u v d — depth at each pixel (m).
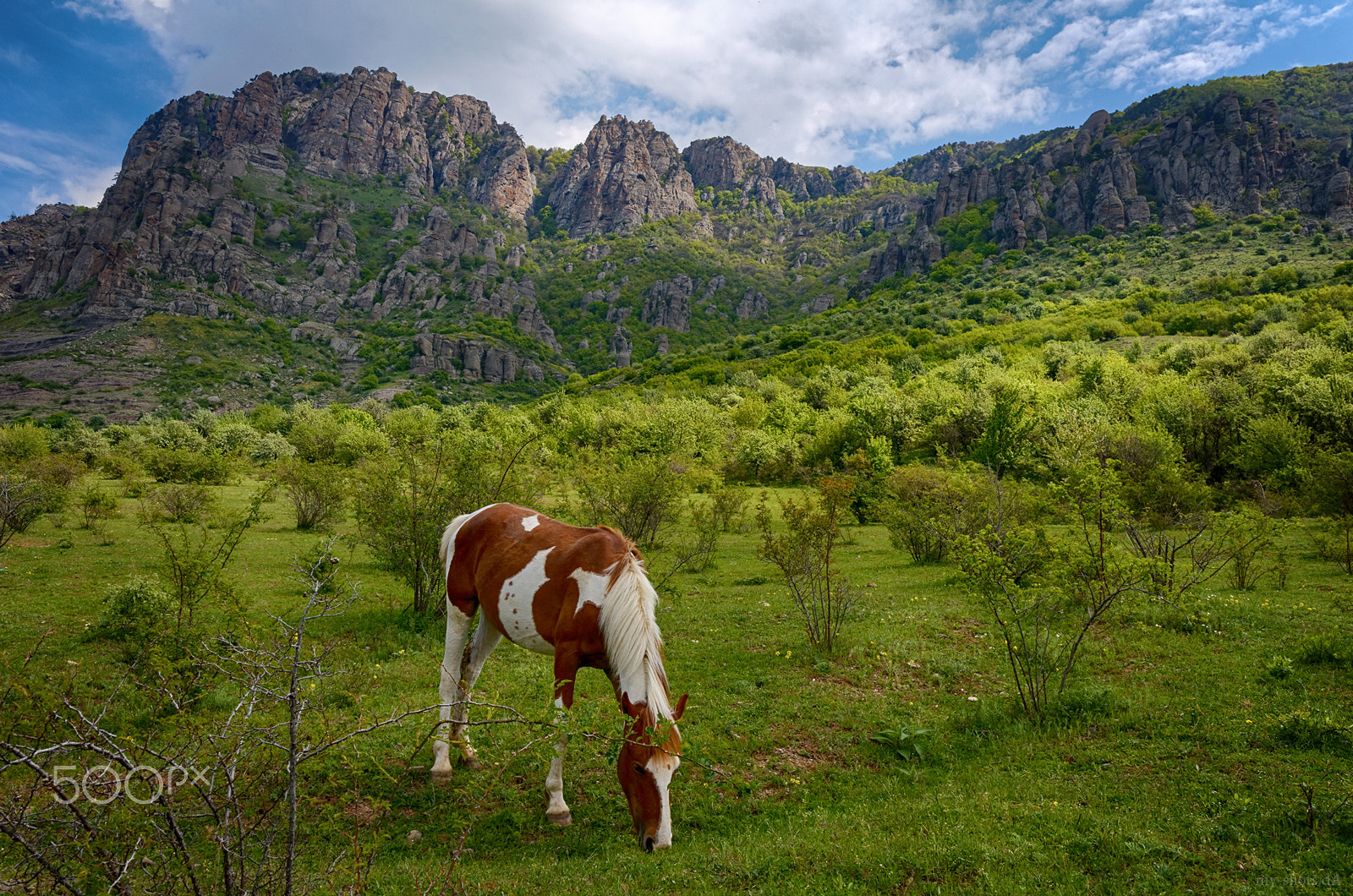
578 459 17.36
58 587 10.51
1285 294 70.56
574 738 3.54
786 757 5.48
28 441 27.48
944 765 5.28
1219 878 3.49
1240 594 10.27
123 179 146.38
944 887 3.48
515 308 163.12
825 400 51.72
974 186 158.75
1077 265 118.94
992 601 6.24
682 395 70.75
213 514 18.02
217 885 2.49
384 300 155.50
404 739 5.32
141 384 100.25
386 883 3.51
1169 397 26.98
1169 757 5.02
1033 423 27.50
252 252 150.88
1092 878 3.54
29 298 129.75
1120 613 8.95
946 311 107.88
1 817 2.00
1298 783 4.40
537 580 4.69
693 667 7.81
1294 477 19.23
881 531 20.44
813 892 3.45
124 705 5.25
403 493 9.26
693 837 4.25
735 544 17.66
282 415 61.72
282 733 3.26
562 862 3.83
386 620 8.84
